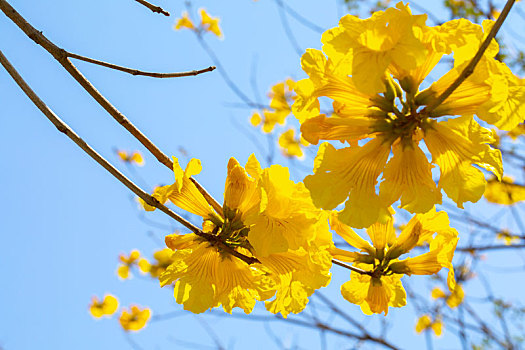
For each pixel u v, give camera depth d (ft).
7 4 2.93
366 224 2.57
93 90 2.94
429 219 3.02
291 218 2.72
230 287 2.84
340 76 2.61
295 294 2.79
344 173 2.60
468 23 2.54
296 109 2.64
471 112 2.61
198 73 3.06
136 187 2.75
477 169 2.61
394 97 2.61
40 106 2.76
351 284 3.07
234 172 2.84
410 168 2.62
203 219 2.88
